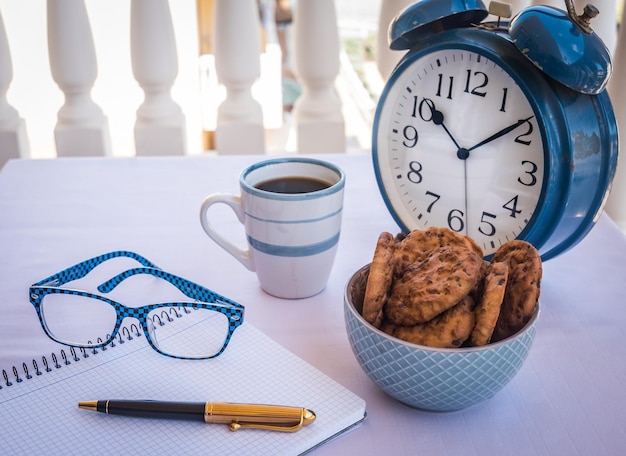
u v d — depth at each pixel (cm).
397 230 82
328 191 67
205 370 61
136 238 80
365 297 57
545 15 64
